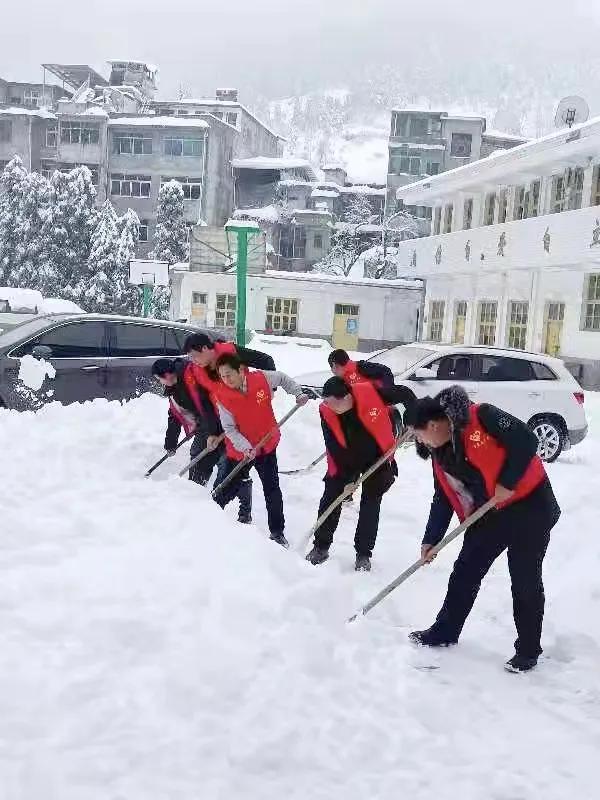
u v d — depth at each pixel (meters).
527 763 3.22
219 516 5.22
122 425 8.23
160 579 4.15
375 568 5.84
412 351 11.80
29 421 7.66
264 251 34.47
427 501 7.88
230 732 3.04
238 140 55.94
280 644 3.71
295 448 9.16
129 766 2.75
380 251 45.69
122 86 57.25
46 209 44.38
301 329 34.34
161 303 42.91
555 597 5.05
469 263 27.20
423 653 4.25
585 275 23.28
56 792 2.56
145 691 3.16
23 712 2.93
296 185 52.94
